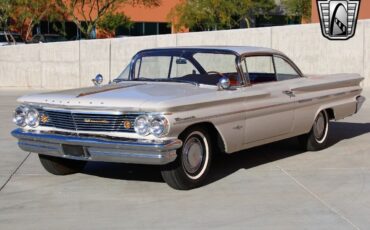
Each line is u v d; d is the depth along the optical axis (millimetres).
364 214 6285
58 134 7191
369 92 18891
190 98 6926
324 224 5953
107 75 23156
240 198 6887
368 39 20594
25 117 7496
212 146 7656
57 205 6637
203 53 8258
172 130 6668
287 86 8586
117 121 6832
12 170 8328
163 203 6695
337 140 10680
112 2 39875
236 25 40156
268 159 9023
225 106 7398
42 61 23250
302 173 8125
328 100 9539
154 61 8500
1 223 5992
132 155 6719
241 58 8078
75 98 7145
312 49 21266
